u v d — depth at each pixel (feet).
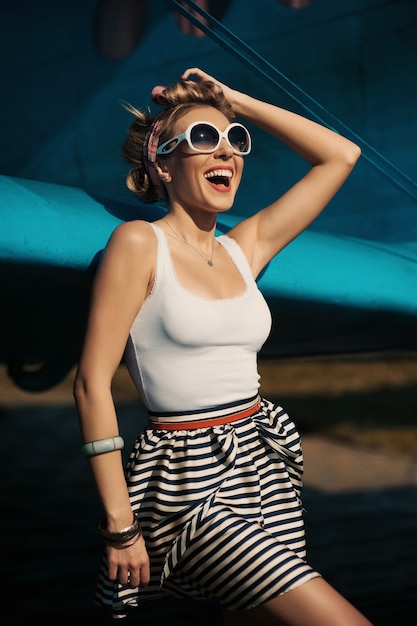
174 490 6.14
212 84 6.92
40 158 14.44
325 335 10.63
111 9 13.38
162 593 6.38
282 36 12.51
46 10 13.94
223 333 6.26
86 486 26.84
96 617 14.67
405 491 25.70
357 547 19.29
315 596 5.69
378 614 14.76
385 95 11.84
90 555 18.74
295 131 7.38
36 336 8.82
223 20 12.87
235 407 6.36
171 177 6.66
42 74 14.10
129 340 6.28
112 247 6.07
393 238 11.74
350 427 37.63
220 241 6.98
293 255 8.86
